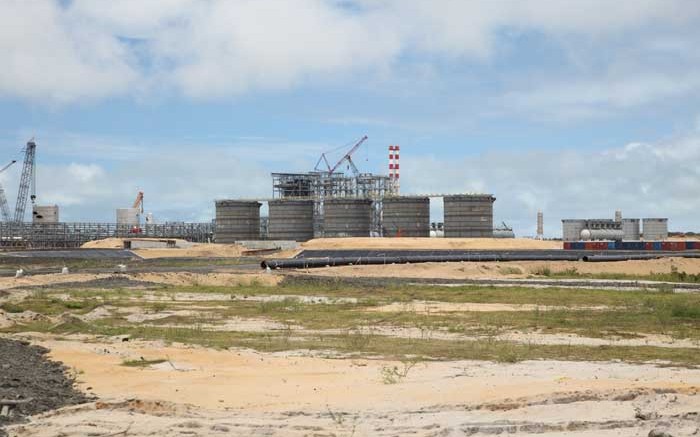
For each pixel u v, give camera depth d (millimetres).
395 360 35656
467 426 20328
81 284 84562
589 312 59281
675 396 23188
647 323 52188
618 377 30406
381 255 154500
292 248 184625
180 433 20141
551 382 27344
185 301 68688
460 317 56281
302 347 40406
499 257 138250
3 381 26609
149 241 199125
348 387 27703
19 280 85375
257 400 25281
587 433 19734
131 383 28578
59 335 44625
